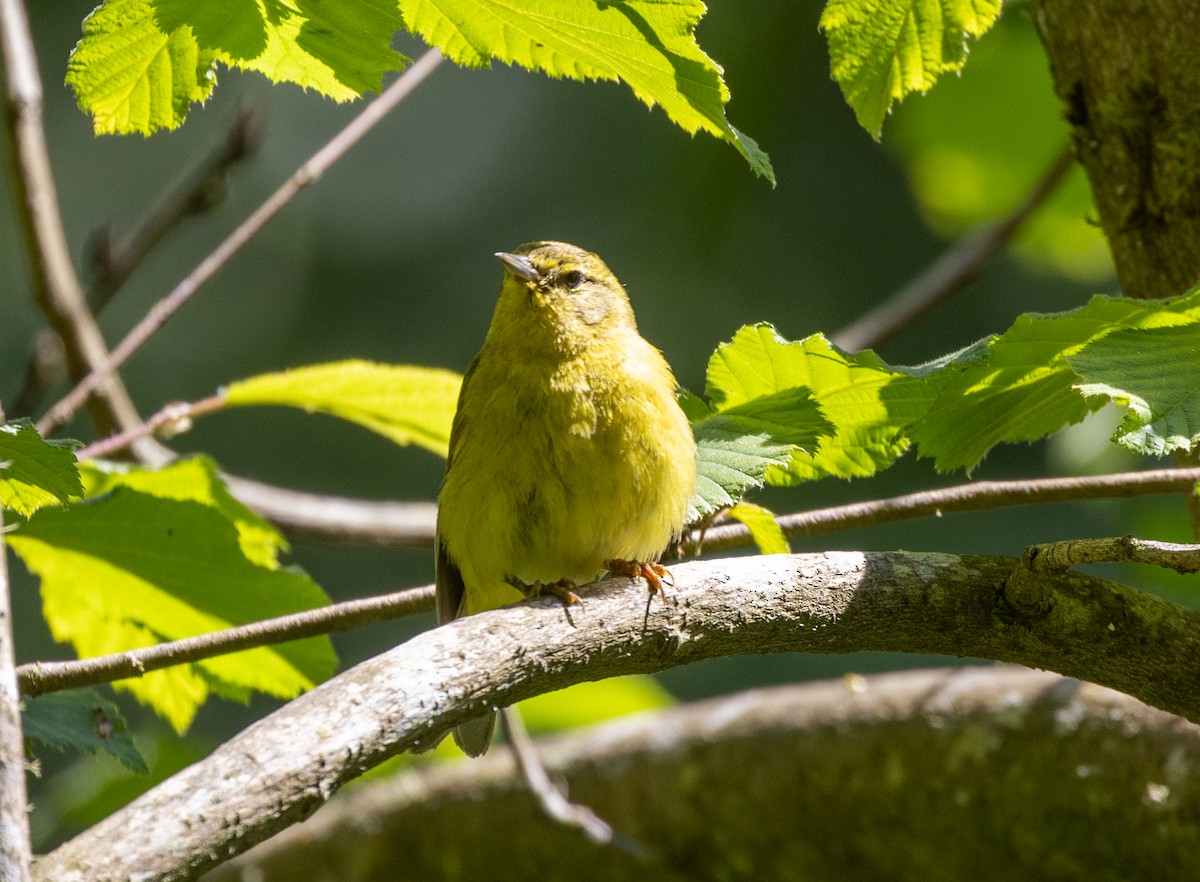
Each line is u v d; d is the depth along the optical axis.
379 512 10.71
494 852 11.12
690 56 5.42
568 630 5.70
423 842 11.23
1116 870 8.81
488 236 23.67
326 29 5.77
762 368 7.10
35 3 23.00
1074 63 7.52
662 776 10.53
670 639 5.89
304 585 7.80
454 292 23.84
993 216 14.13
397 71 5.91
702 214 15.62
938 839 9.56
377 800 11.48
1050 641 6.09
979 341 6.57
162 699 8.34
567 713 12.41
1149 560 5.46
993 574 6.17
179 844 4.52
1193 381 5.11
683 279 19.22
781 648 6.14
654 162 17.48
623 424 7.62
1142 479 6.88
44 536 7.51
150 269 24.20
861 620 6.10
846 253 20.20
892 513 7.04
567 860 10.92
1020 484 6.99
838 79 7.22
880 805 9.70
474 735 8.39
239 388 8.32
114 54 5.89
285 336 23.83
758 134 13.88
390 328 23.88
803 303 19.81
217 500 8.13
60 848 4.45
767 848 10.30
